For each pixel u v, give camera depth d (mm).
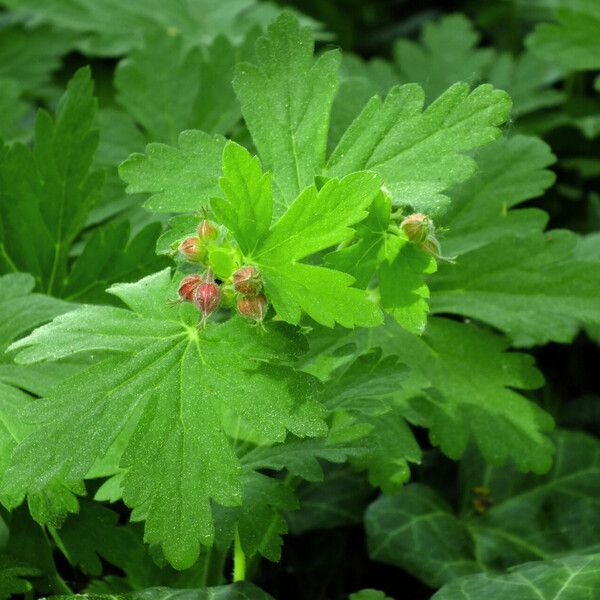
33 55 858
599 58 698
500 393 559
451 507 637
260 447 521
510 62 852
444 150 506
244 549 500
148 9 877
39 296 552
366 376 516
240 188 475
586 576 529
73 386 482
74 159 594
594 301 570
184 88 675
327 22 975
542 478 640
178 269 499
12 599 575
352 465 538
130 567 555
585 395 696
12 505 496
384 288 493
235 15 900
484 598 530
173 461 479
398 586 636
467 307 572
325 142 520
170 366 485
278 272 478
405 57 845
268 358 483
